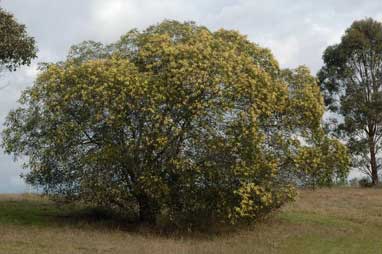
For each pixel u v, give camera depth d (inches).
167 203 823.1
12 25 861.8
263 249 735.1
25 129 846.5
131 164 805.9
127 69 783.1
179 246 717.3
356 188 1574.8
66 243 695.1
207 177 788.6
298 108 864.3
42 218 903.1
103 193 820.6
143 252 665.6
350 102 1726.1
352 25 1840.6
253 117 765.9
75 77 799.7
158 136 767.7
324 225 960.9
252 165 780.0
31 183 881.5
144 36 866.8
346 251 756.0
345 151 892.6
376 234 901.8
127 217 926.4
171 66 776.9
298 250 746.2
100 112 781.9
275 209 922.1
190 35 857.5
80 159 818.2
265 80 801.6
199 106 759.7
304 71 908.6
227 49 821.2
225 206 801.6
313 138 880.3
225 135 778.2
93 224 865.5
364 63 1786.4
